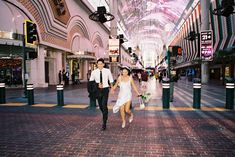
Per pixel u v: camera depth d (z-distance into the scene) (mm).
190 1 35281
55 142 4082
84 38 29000
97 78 5016
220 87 18016
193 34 26125
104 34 43000
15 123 5602
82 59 29469
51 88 17438
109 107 7973
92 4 32562
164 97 7605
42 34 17781
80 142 4074
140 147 3785
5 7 14016
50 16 18469
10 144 3982
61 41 21906
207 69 24234
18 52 16047
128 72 5230
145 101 9289
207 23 24594
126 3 47406
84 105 8539
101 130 4891
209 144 3906
